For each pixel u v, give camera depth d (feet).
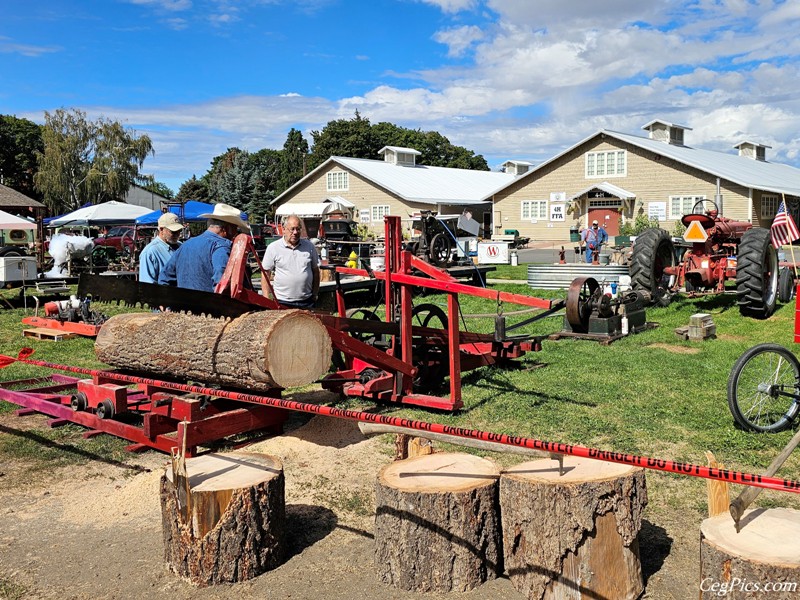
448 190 142.31
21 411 21.91
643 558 12.42
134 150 170.60
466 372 26.16
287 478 16.57
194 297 17.88
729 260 39.47
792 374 20.97
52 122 168.14
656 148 109.70
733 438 18.16
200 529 11.68
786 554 8.93
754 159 139.95
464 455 13.03
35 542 13.47
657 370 25.70
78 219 90.27
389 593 11.49
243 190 187.32
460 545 11.30
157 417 17.92
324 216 72.18
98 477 16.79
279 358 16.71
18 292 57.82
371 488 15.93
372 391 21.33
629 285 35.63
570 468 11.16
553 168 121.70
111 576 12.18
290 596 11.48
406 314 21.54
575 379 24.61
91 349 32.76
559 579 10.59
